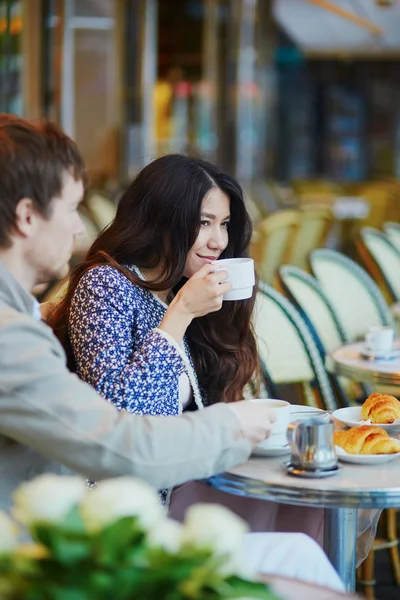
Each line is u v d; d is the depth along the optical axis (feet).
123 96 45.06
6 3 37.27
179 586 4.13
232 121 55.52
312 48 50.03
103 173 44.29
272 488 7.92
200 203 9.78
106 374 8.97
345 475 8.21
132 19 45.27
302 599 5.46
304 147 79.87
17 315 6.71
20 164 6.73
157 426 6.92
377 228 41.50
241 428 7.26
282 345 14.49
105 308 9.34
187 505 9.61
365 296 18.74
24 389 6.57
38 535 4.16
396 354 14.16
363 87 79.66
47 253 6.93
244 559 7.47
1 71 37.40
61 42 37.35
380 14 43.14
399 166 79.66
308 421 8.34
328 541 8.91
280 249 28.30
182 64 60.23
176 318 8.99
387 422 9.66
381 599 13.93
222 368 10.40
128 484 4.39
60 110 37.27
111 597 4.10
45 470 7.11
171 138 58.70
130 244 9.80
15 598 4.19
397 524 15.39
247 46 54.85
